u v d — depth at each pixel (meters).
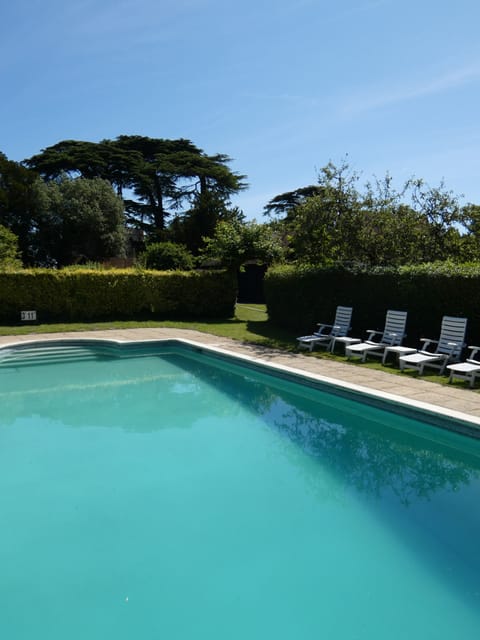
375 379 8.65
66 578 3.90
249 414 8.27
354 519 4.79
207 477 5.78
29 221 35.31
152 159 42.75
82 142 41.19
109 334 14.78
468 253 13.27
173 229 37.84
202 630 3.32
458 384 8.18
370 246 13.96
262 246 18.09
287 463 6.20
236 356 11.20
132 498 5.25
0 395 9.37
